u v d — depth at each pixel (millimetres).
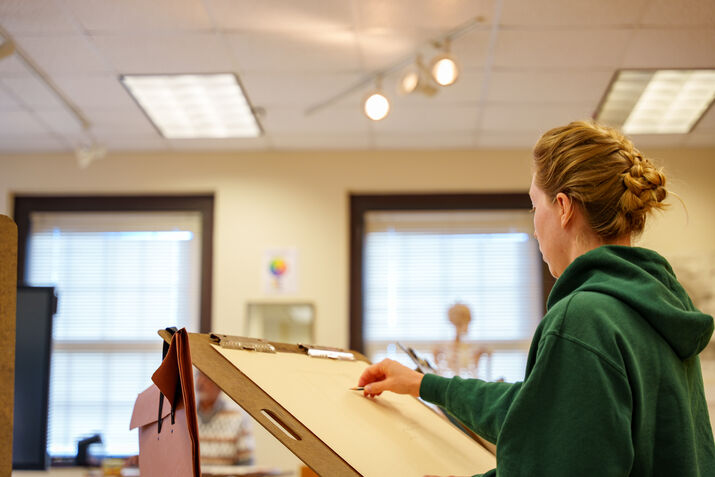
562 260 1146
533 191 1189
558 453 938
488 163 5664
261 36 3844
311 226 5633
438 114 4977
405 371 1354
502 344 5648
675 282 1116
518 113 4941
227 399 4582
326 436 1167
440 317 5695
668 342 1050
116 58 4125
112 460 4230
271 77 4375
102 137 5426
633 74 4320
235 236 5637
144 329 5770
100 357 5758
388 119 5070
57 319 5785
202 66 4227
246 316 5535
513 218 5766
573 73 4305
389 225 5809
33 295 3199
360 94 4633
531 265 5711
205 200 5797
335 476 1104
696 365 1123
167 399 1182
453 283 5727
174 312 5770
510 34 3824
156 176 5719
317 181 5684
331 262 5582
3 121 5098
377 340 5680
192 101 4785
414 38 3857
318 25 3725
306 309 5535
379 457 1196
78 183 5723
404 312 5711
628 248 1090
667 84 4473
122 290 5816
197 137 5426
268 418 1131
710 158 5512
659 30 3760
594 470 917
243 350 1282
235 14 3609
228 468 4070
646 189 1099
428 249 5777
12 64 4188
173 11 3578
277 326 5523
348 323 5598
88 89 4570
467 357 5457
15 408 3135
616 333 981
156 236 5855
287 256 5598
